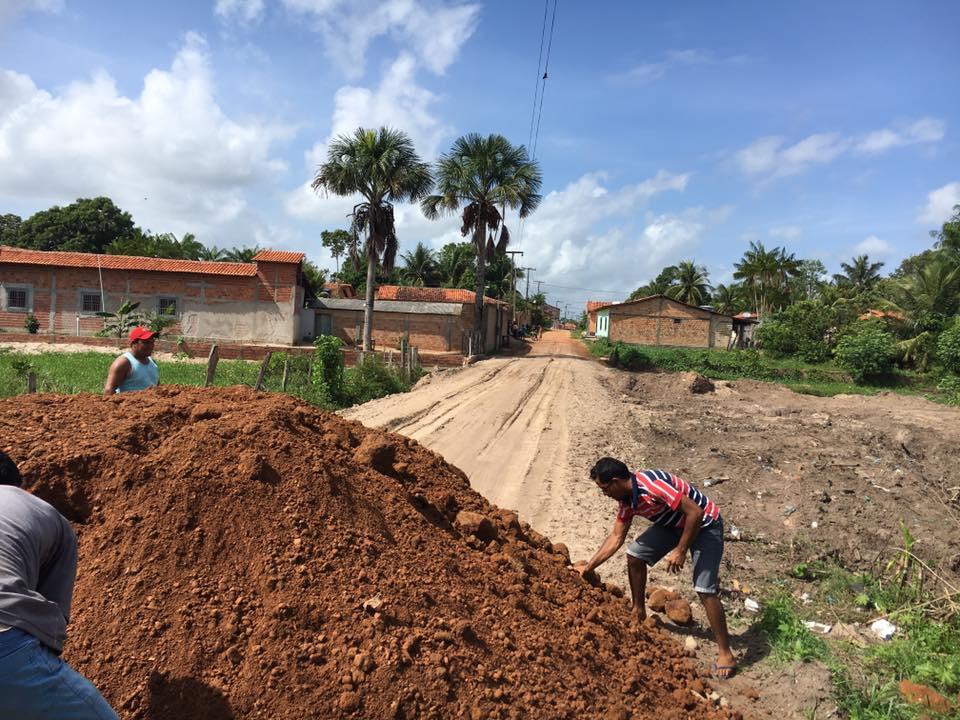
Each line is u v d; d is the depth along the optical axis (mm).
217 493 3215
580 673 3344
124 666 2605
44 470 3145
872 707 3959
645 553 4645
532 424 13945
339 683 2670
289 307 34688
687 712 3512
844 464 10695
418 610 3148
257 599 2914
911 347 33188
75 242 58188
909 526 7539
